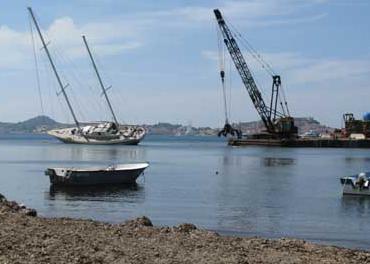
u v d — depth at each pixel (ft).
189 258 61.82
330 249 75.05
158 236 74.79
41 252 57.41
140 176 246.27
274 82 647.56
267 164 373.81
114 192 189.16
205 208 149.28
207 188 206.39
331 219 131.54
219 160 417.28
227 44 590.14
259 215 137.08
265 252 69.51
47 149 584.81
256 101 638.12
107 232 74.84
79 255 57.82
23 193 185.06
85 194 182.39
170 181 233.14
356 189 182.60
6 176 252.42
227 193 189.67
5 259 53.52
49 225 76.69
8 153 501.15
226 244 72.79
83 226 78.89
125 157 448.24
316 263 65.10
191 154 515.09
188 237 75.92
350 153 565.12
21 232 67.15
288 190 202.59
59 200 166.30
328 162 405.59
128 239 70.69
